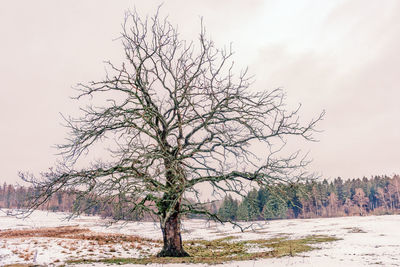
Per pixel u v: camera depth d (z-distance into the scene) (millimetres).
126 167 13914
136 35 15992
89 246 22016
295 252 18656
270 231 45062
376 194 161750
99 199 12633
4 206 114250
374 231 33688
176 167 13266
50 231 39500
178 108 16578
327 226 46312
